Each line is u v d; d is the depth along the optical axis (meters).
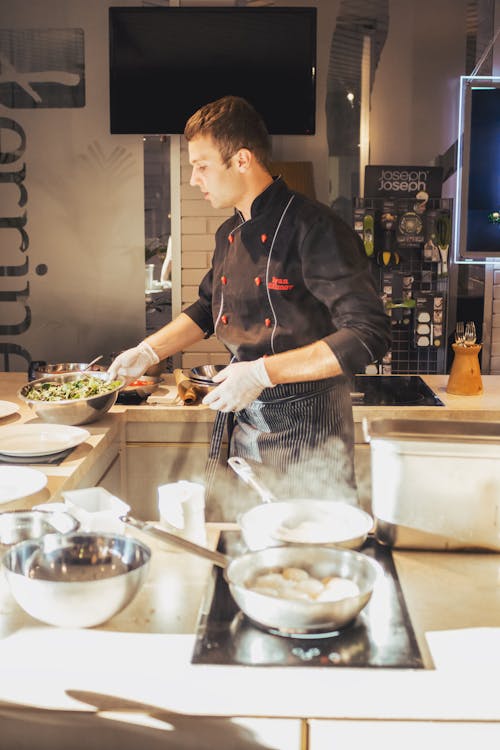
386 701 1.14
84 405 2.64
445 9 4.48
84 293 4.77
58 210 4.70
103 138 4.63
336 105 4.57
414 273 4.36
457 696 1.14
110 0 4.53
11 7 4.57
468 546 1.63
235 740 1.16
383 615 1.36
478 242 4.43
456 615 1.38
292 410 2.33
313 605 1.24
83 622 1.29
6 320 4.82
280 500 1.65
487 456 1.58
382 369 4.29
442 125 4.57
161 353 2.68
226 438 3.29
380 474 1.63
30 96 4.62
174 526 1.66
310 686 1.16
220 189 2.22
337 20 4.51
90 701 1.16
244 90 4.36
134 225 4.69
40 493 1.96
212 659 1.22
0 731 1.18
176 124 4.41
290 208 2.21
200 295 2.73
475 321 4.62
